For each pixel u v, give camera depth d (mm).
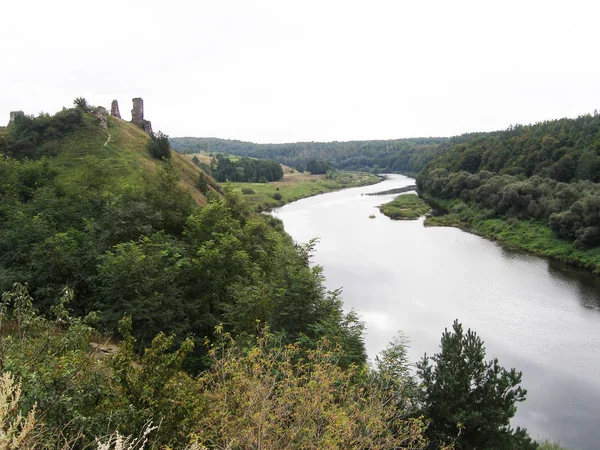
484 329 32594
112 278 15172
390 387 11672
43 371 6953
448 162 117938
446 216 81062
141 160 52094
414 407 13969
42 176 29906
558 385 25250
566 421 21969
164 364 7922
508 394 14992
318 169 187500
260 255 25844
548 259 53219
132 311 14227
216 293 18156
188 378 8641
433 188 100750
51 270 16938
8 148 48844
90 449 6406
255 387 8656
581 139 84562
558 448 19125
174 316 15539
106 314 14859
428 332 31609
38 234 18922
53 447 5734
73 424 6473
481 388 15133
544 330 32500
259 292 15859
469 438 14305
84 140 53844
